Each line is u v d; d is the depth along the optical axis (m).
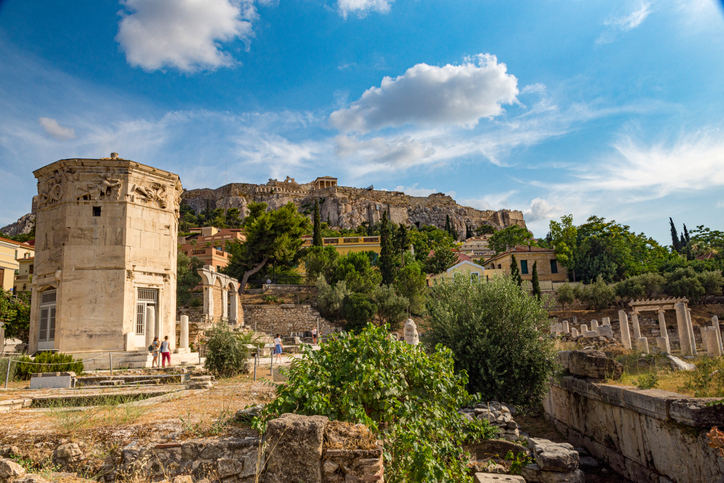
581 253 69.69
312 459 4.81
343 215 152.38
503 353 13.26
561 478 8.47
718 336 21.52
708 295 52.91
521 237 108.75
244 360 16.62
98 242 21.42
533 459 9.30
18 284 53.91
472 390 13.14
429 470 5.98
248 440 6.10
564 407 13.09
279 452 4.89
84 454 6.17
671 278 54.69
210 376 14.07
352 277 52.78
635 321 32.06
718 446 6.15
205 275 33.84
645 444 8.76
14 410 9.23
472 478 8.21
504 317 13.64
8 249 51.72
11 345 25.53
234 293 42.38
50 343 21.67
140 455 6.07
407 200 180.00
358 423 5.91
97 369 19.14
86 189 21.70
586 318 52.59
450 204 185.88
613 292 53.84
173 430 6.76
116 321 20.95
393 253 56.31
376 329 7.21
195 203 164.00
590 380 11.41
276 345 27.00
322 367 6.79
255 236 52.00
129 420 7.34
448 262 77.12
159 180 23.67
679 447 7.68
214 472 5.86
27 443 6.40
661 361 14.47
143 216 22.67
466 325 13.53
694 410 7.20
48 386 13.42
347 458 4.86
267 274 59.19
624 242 71.88
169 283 23.75
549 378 13.55
